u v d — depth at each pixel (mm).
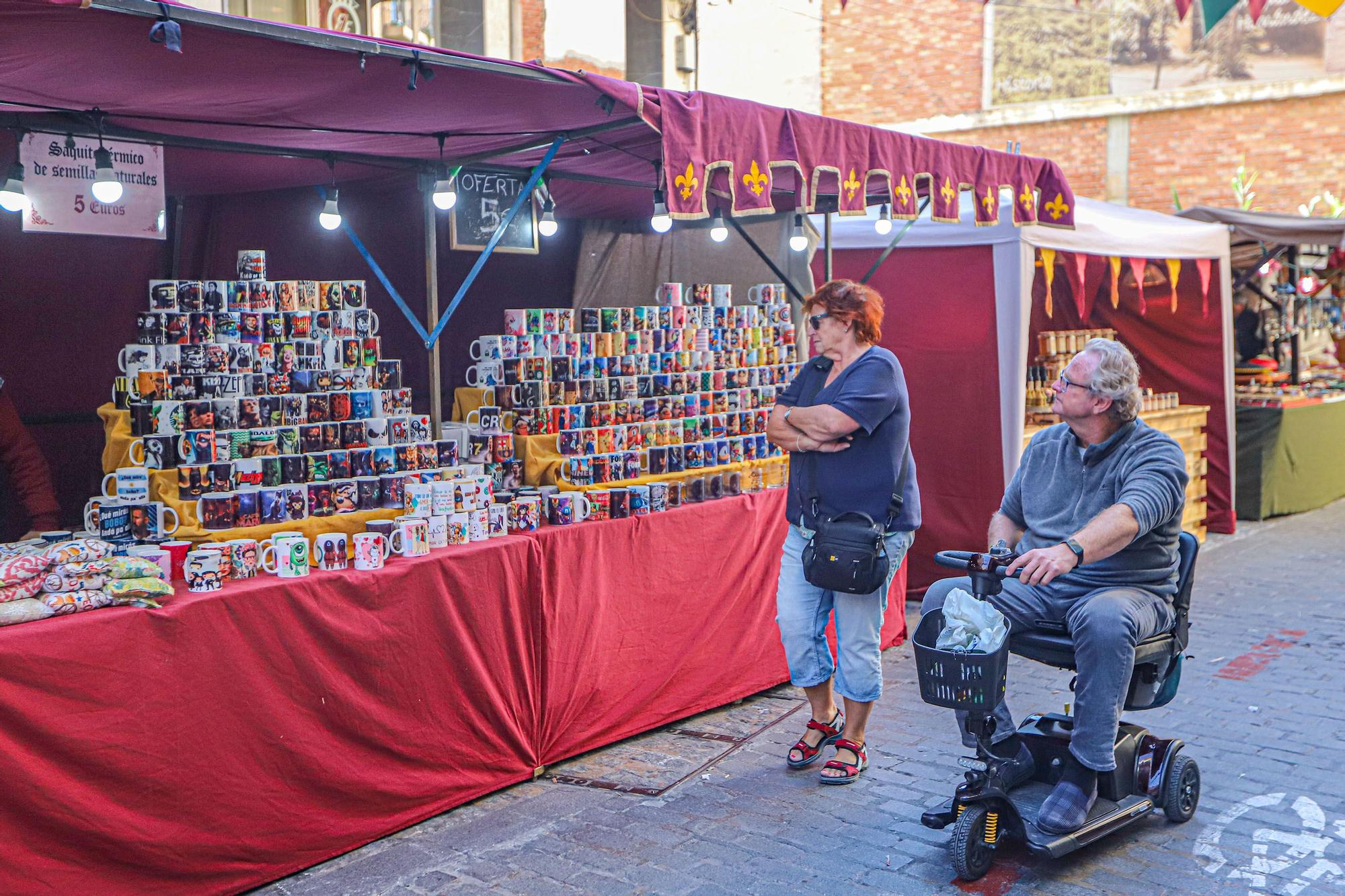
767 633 5406
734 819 3986
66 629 3023
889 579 4277
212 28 2924
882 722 5020
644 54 11625
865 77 17469
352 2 7789
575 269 6855
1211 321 9648
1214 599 7379
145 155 4203
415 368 6328
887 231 6250
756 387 5723
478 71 3525
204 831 3342
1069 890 3430
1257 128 15383
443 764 4008
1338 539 9445
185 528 3719
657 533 4809
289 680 3533
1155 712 5105
